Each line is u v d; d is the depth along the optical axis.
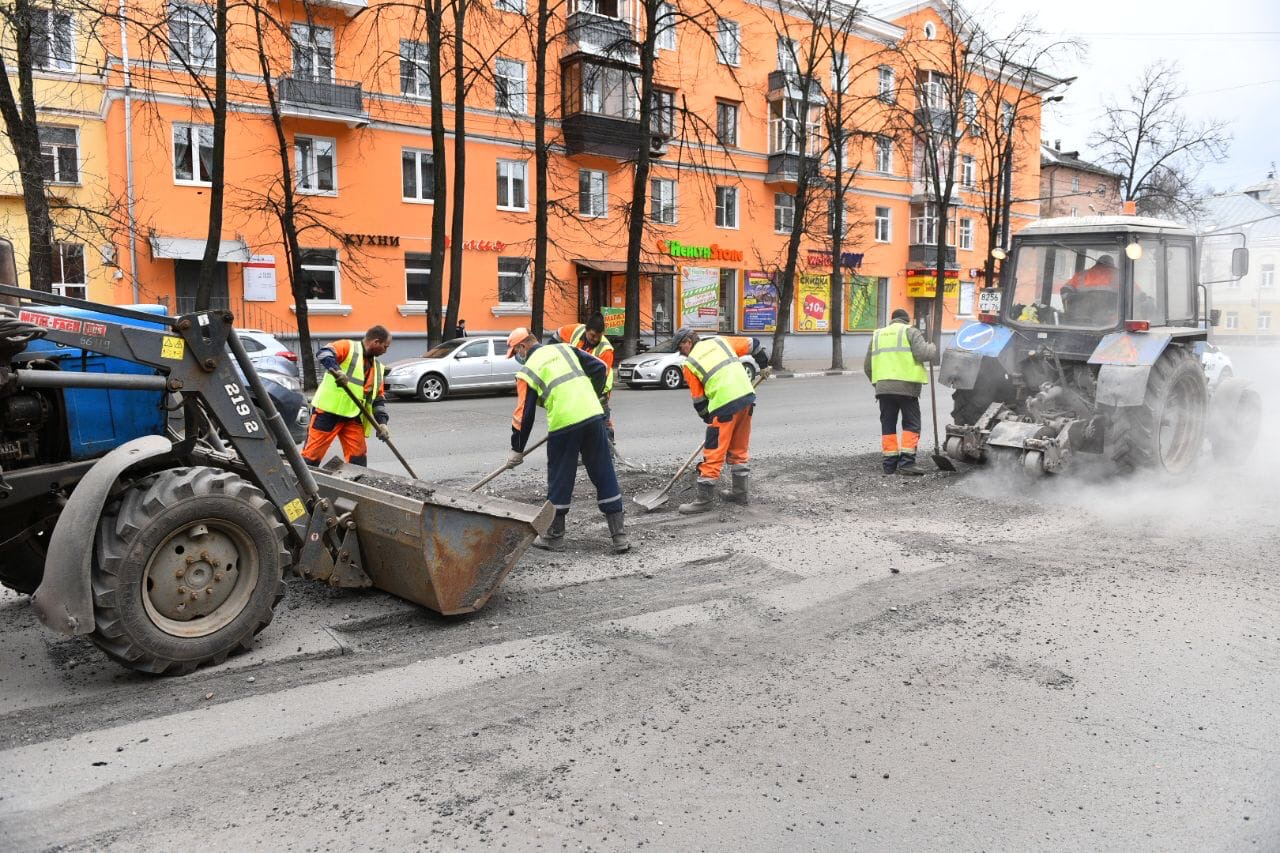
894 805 2.99
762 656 4.29
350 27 23.28
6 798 3.00
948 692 3.88
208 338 4.17
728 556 6.02
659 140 27.08
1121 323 8.13
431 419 14.45
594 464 6.09
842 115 31.55
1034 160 41.84
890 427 8.89
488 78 22.08
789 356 33.59
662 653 4.33
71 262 21.06
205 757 3.28
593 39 26.75
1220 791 3.09
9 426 3.96
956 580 5.45
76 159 21.19
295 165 23.00
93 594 3.74
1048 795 3.06
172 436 4.52
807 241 33.25
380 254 24.30
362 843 2.75
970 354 8.59
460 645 4.43
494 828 2.84
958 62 32.12
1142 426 7.82
